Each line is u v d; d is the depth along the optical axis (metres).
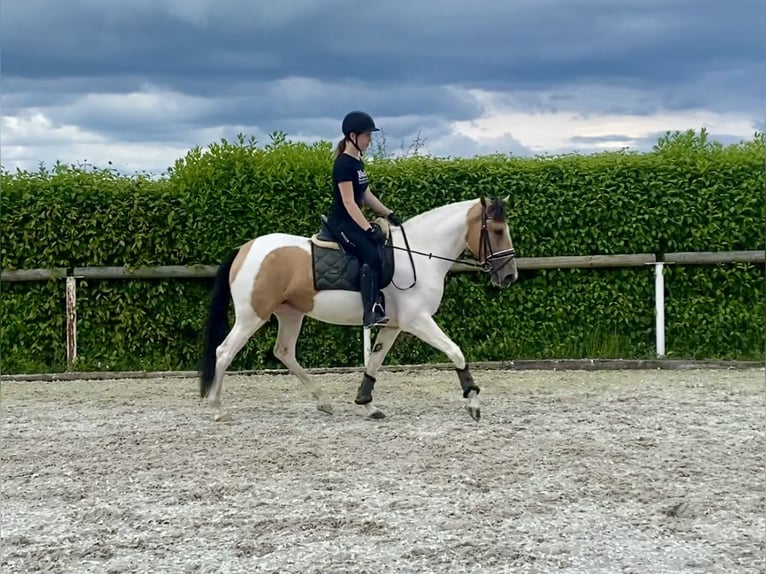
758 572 4.49
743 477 6.13
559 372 10.90
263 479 6.15
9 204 11.11
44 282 11.27
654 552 4.76
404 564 4.60
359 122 7.91
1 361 11.25
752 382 10.06
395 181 10.91
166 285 11.15
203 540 4.99
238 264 8.14
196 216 11.00
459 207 8.25
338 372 11.09
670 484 5.96
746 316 11.32
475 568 4.55
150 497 5.81
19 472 6.47
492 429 7.62
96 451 7.05
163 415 8.58
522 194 11.10
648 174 11.16
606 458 6.62
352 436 7.41
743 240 11.23
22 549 4.93
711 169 11.19
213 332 8.27
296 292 8.06
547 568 4.55
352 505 5.54
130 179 11.20
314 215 10.97
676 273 11.32
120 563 4.68
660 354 11.31
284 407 8.91
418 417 8.26
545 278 11.29
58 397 9.72
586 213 11.14
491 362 11.20
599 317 11.38
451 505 5.52
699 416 8.17
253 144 11.12
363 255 7.95
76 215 11.06
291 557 4.72
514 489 5.85
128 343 11.28
